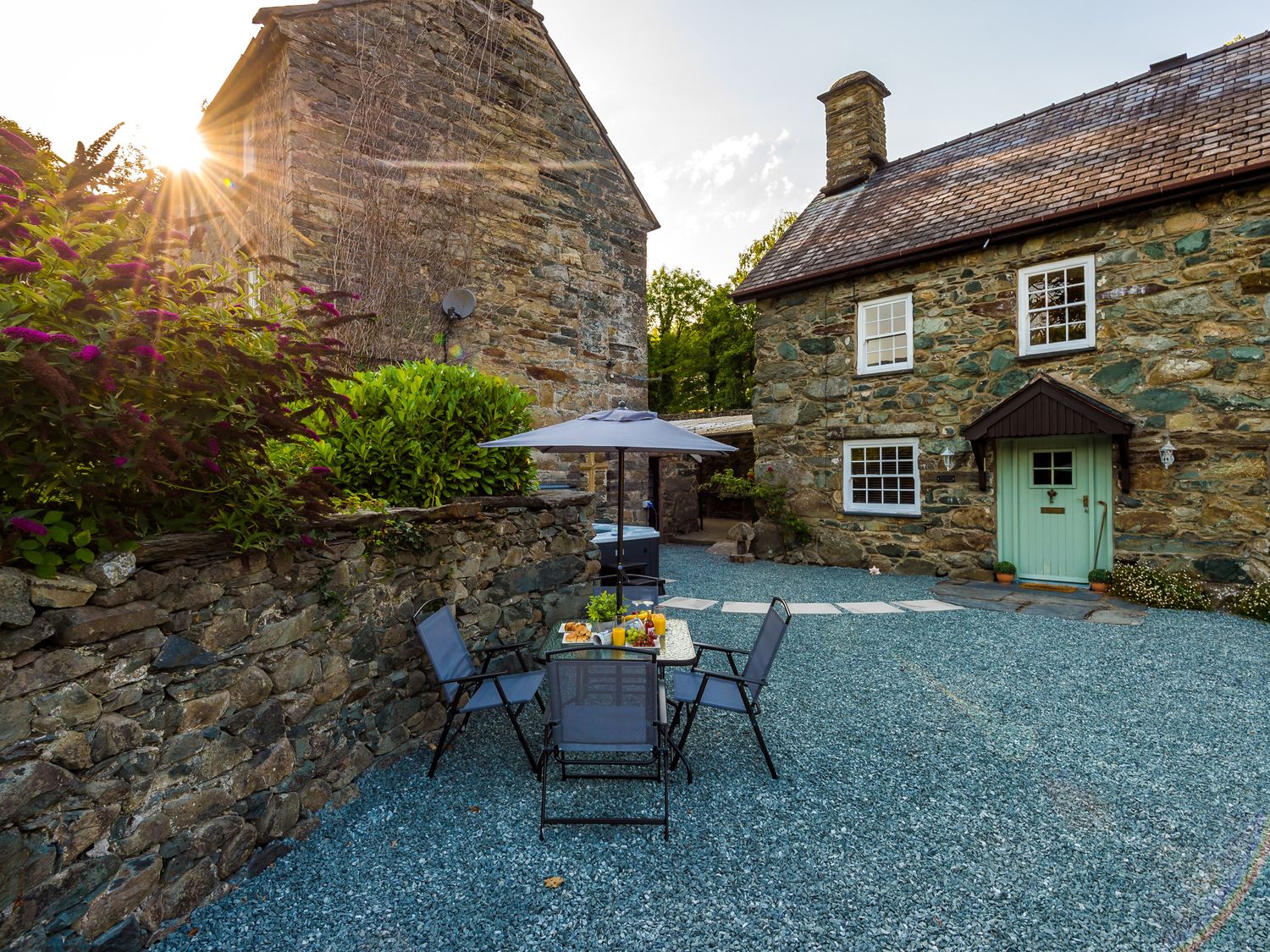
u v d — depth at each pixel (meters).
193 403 2.21
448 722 3.44
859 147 11.65
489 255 8.86
